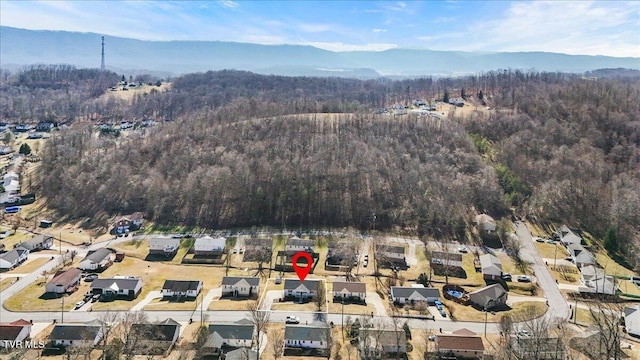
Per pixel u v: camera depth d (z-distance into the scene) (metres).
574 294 114.44
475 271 128.62
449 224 156.62
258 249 139.00
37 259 133.62
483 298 107.38
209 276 124.62
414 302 108.44
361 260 135.25
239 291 112.69
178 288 111.06
